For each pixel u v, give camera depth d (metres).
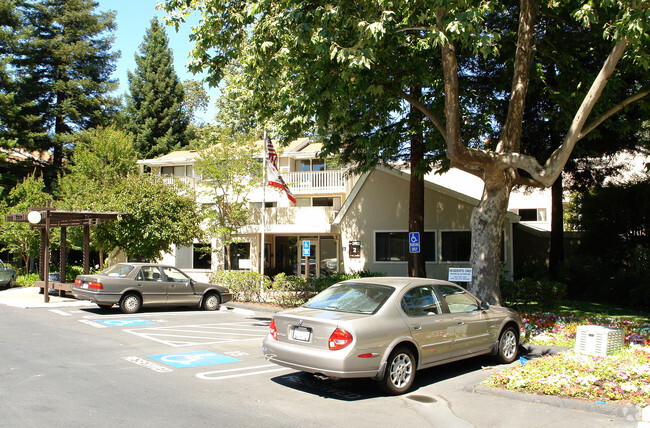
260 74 11.41
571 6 12.84
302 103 11.76
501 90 15.69
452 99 11.15
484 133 15.78
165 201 20.67
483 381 7.18
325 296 7.62
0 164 35.31
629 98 11.23
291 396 6.59
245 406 6.09
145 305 15.07
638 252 18.78
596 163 21.16
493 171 11.66
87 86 41.34
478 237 12.00
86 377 7.28
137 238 20.05
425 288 7.66
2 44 38.38
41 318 13.66
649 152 21.11
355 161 19.77
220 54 12.19
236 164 23.30
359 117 14.00
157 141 45.22
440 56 13.62
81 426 5.21
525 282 14.54
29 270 33.66
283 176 27.86
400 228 22.25
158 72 47.22
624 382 6.62
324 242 26.53
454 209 21.20
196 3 11.58
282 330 6.98
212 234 22.80
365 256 22.72
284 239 28.34
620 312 15.76
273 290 16.59
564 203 32.62
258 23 10.98
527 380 6.73
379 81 12.34
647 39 9.69
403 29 10.50
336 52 9.94
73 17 41.75
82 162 26.52
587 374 6.80
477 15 9.45
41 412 5.63
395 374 6.70
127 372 7.67
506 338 8.74
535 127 17.83
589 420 5.69
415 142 17.17
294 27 10.30
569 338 10.33
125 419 5.47
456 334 7.61
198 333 11.55
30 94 39.19
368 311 6.83
